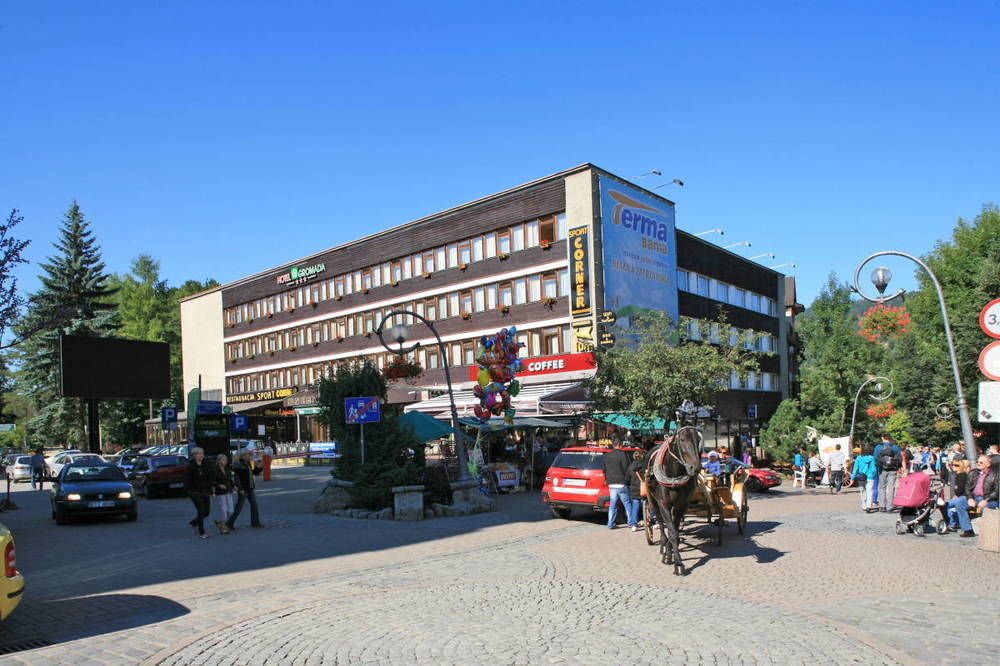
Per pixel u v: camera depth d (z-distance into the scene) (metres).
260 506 21.67
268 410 56.00
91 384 32.16
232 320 61.34
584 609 8.34
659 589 9.44
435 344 42.97
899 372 45.00
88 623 8.09
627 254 36.88
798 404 39.53
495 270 39.66
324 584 9.91
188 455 26.17
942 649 6.88
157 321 68.88
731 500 13.88
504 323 39.06
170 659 6.56
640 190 38.28
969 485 14.70
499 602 8.66
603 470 16.50
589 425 32.00
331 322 50.88
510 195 39.03
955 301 43.34
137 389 33.69
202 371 64.69
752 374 48.66
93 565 12.10
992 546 12.45
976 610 8.34
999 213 44.06
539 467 27.73
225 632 7.40
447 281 42.28
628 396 24.94
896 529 14.77
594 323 34.56
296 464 47.09
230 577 10.68
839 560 11.62
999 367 11.21
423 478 19.14
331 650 6.80
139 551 13.48
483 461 26.48
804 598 9.02
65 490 17.83
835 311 40.12
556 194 36.81
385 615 8.05
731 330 26.44
